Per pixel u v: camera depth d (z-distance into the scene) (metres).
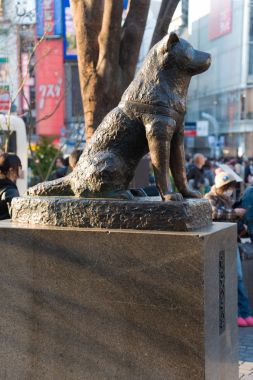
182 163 3.14
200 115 30.64
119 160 3.02
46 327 2.89
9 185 4.42
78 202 2.92
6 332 2.96
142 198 3.09
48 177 9.33
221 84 27.45
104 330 2.80
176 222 2.76
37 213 3.05
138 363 2.75
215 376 2.83
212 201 5.59
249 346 5.05
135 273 2.73
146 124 2.94
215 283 2.83
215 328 2.83
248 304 5.80
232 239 3.17
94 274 2.80
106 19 5.26
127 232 2.74
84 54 5.38
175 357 2.69
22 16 10.21
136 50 5.54
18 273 2.93
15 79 10.40
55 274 2.87
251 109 26.39
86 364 2.84
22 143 11.05
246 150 27.06
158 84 2.96
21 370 2.94
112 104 5.39
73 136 15.34
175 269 2.67
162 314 2.70
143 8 5.54
